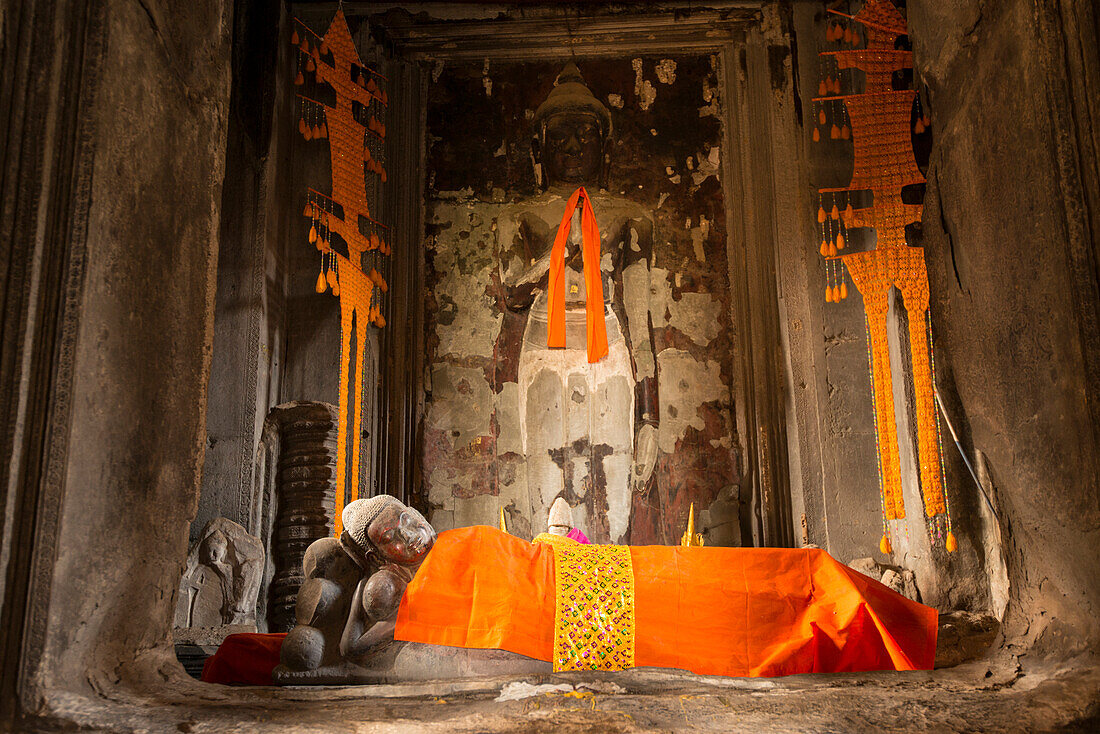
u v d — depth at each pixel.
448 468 9.05
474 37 9.95
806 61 9.63
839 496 8.45
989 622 6.20
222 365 8.29
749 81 9.68
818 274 9.01
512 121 9.95
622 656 3.34
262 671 4.06
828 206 9.16
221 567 7.32
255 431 8.11
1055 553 2.91
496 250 9.61
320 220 8.83
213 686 2.98
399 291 9.34
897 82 8.48
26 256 2.69
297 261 9.19
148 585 3.06
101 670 2.79
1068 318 2.72
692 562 3.59
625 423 9.11
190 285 3.41
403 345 9.22
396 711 2.70
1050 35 2.82
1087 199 2.71
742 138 9.61
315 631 3.35
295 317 9.05
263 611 7.65
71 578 2.64
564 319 9.17
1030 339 2.95
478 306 9.47
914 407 7.69
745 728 2.47
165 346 3.20
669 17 9.89
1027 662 2.91
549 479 9.02
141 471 3.01
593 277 9.25
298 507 7.91
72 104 2.81
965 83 3.42
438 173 9.81
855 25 9.59
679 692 2.82
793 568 3.62
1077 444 2.70
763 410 8.76
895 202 8.20
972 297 3.37
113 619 2.87
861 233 9.04
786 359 8.84
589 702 2.69
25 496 2.58
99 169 2.83
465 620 3.35
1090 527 2.67
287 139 9.33
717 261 9.48
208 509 7.91
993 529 6.89
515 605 3.37
